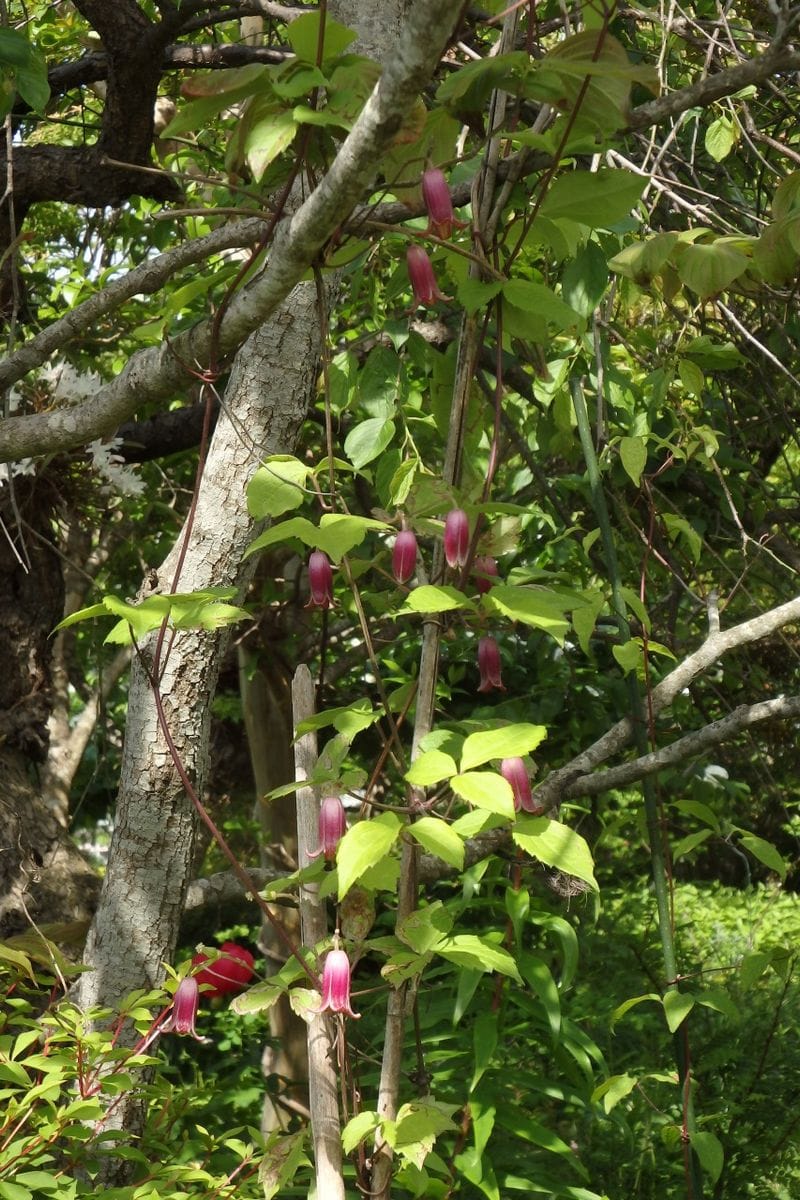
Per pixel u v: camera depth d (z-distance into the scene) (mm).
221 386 3545
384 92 1126
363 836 1343
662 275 1984
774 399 3436
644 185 1487
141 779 2486
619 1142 2936
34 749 3363
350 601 2746
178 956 3902
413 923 1556
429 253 1945
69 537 4441
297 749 1731
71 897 3145
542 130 1582
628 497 3678
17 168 3219
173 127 1338
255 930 5941
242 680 4574
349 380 2539
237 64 3189
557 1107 3006
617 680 3947
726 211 3512
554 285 3119
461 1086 2561
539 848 1460
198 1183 2117
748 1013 3160
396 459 2455
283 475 1555
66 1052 1929
